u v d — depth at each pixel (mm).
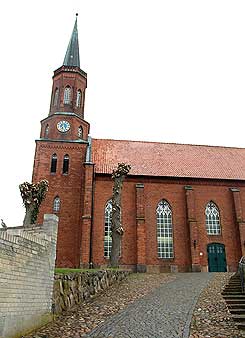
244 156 46562
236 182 40312
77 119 41062
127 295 17422
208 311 13141
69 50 45812
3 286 8961
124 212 37250
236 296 15641
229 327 10875
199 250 36781
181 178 39531
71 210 36688
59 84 42781
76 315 12859
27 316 10352
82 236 34344
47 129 40844
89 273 17281
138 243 35375
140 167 40594
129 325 11031
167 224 37875
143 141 46906
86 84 44500
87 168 37156
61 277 13773
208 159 44781
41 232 12953
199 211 38594
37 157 38344
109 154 42375
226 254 37312
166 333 9938
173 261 36281
